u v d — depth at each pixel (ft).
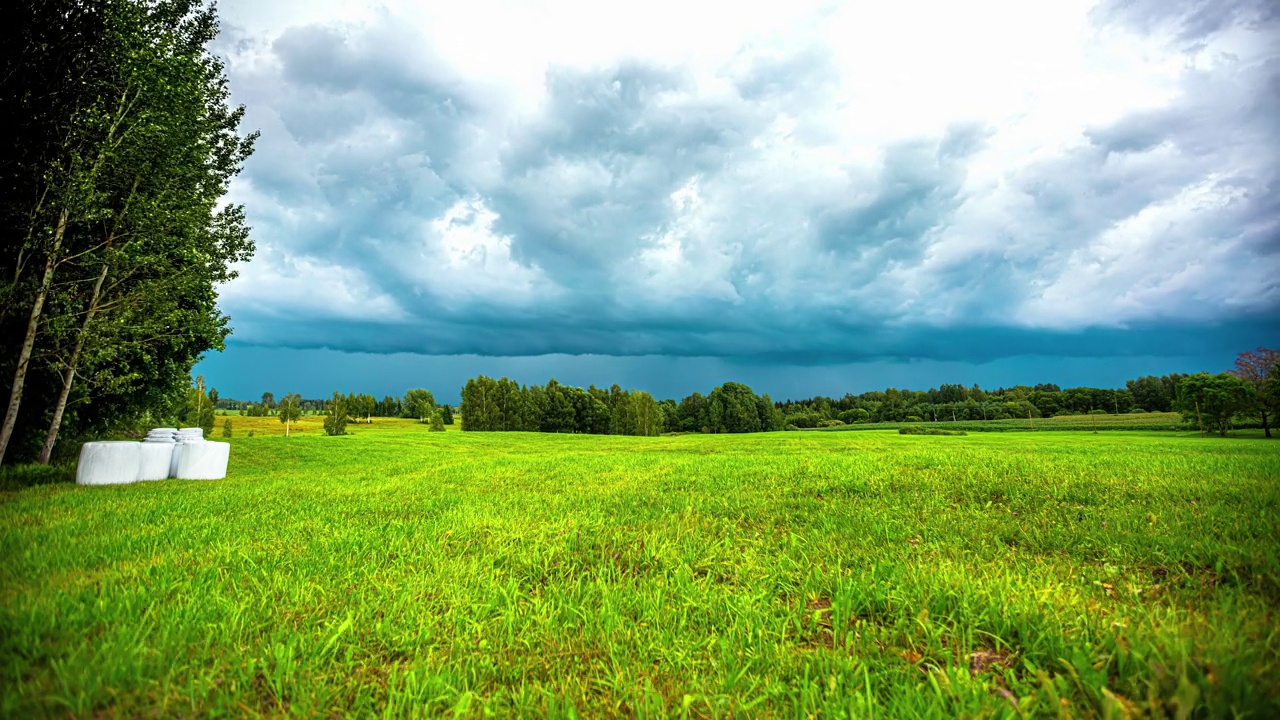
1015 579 14.16
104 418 63.98
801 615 13.00
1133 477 29.58
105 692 9.01
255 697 9.43
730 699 9.29
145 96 47.06
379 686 9.96
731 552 18.58
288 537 21.40
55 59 45.62
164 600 13.61
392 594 14.46
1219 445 75.56
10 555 17.78
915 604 12.88
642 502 28.63
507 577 16.43
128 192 50.39
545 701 9.34
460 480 41.60
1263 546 15.38
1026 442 108.37
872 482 31.07
